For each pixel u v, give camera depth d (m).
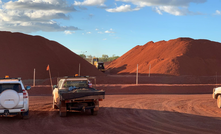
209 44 97.25
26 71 51.69
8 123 9.28
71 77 12.33
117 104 15.62
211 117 10.93
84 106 10.79
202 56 88.06
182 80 49.91
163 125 8.93
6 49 54.91
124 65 109.50
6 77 10.82
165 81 48.91
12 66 51.50
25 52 56.38
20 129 8.20
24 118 10.21
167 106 14.79
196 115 11.48
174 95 22.91
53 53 60.69
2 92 9.41
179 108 13.96
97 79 43.19
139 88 26.69
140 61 102.12
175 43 99.19
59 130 8.03
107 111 12.56
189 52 88.69
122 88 26.36
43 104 15.60
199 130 8.09
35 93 24.19
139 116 11.00
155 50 103.06
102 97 10.73
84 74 59.91
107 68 132.62
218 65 84.06
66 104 11.01
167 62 78.62
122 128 8.37
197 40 101.69
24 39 60.53
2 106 9.35
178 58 80.69
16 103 9.47
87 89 11.54
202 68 79.50
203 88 28.33
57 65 57.19
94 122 9.52
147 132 7.75
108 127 8.54
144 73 79.44
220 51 94.56
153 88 26.97
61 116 10.91
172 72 73.25
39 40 63.31
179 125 8.95
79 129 8.20
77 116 11.02
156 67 78.56
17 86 9.90
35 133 7.59
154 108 13.83
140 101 17.42
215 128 8.44
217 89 14.63
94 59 94.69
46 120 9.97
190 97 20.89
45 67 54.84
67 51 66.44
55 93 12.88
